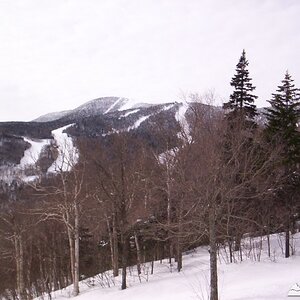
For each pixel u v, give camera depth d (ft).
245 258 82.02
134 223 76.95
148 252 112.27
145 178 77.25
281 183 72.90
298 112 79.77
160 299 59.36
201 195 44.47
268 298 45.75
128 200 77.46
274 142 68.08
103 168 75.66
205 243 106.42
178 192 56.70
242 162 49.49
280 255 82.33
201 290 56.80
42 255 131.64
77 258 83.30
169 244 97.76
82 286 92.48
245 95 84.07
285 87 80.18
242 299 47.52
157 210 82.53
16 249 111.04
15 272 136.15
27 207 107.96
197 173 45.03
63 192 83.05
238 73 85.15
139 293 67.05
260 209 79.20
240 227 70.23
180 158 49.57
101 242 121.70
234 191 45.73
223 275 66.85
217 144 45.32
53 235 123.95
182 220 61.57
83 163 81.35
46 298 90.94
